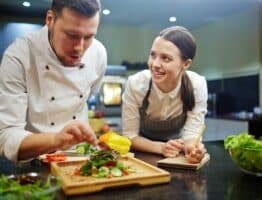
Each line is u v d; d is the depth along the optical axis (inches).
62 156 38.9
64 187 26.8
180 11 129.7
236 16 138.9
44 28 43.3
